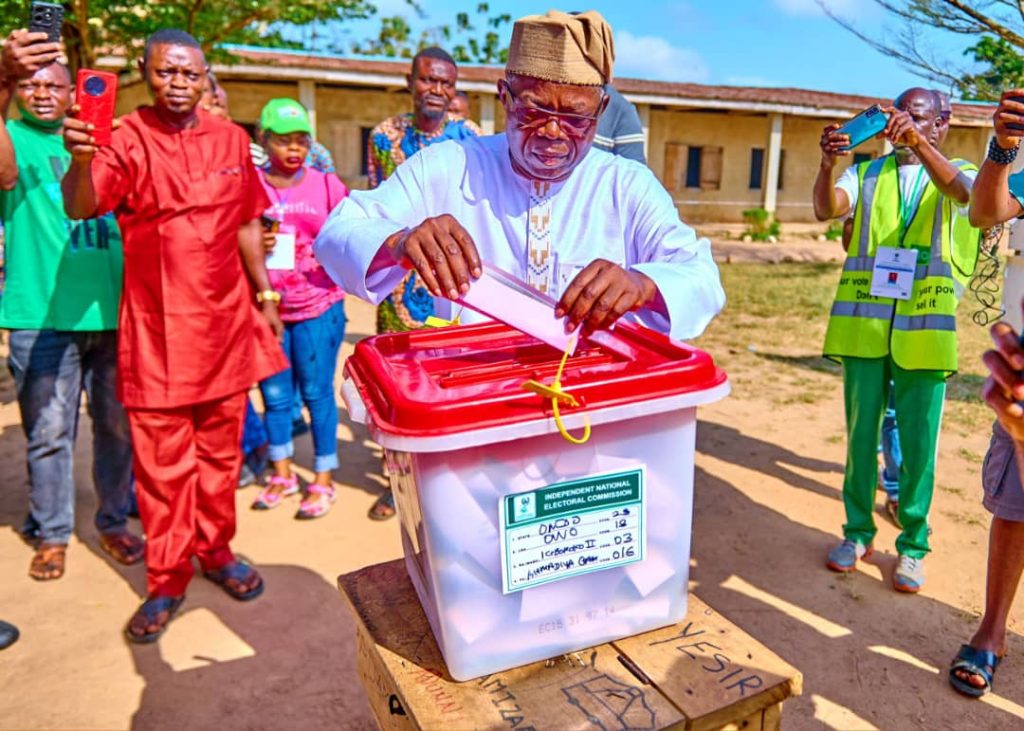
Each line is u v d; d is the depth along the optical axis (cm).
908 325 296
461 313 179
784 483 427
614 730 121
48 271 303
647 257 173
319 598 315
